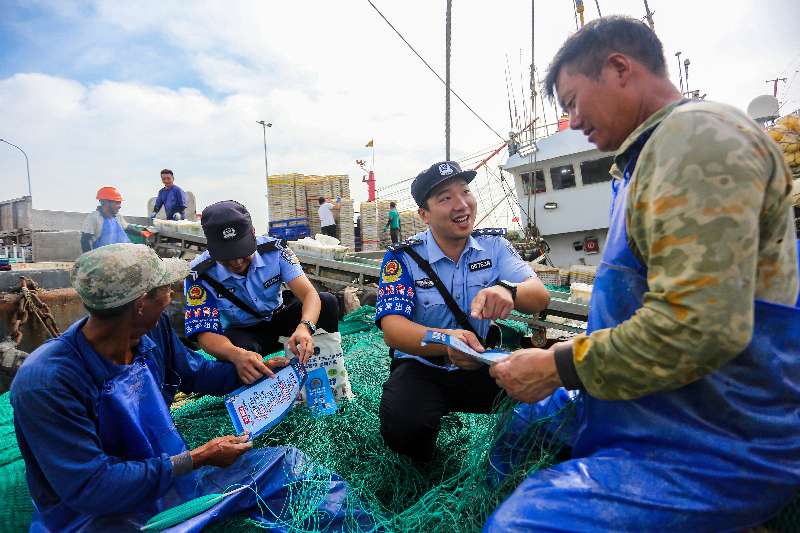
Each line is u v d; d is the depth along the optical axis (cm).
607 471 117
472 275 229
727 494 110
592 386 117
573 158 1141
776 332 111
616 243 127
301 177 1480
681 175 100
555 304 449
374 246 1536
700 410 115
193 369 221
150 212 1291
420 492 208
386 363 360
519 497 121
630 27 122
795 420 112
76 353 155
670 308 100
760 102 848
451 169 213
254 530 169
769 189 103
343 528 170
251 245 269
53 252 871
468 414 264
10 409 311
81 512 153
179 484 180
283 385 220
